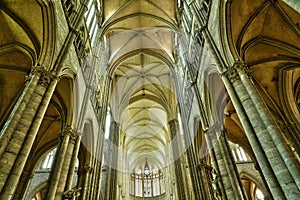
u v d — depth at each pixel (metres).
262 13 10.29
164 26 22.45
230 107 15.09
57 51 9.83
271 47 11.81
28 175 14.59
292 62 12.43
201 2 13.02
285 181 5.69
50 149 15.98
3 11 9.45
